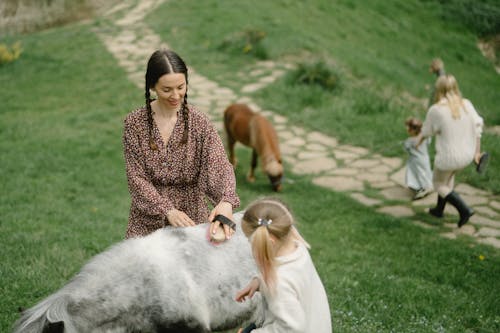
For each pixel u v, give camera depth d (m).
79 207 6.36
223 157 2.86
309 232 5.99
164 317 2.38
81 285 2.32
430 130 6.06
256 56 13.90
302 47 14.48
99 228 5.63
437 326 4.04
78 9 19.62
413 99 13.62
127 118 2.79
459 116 5.83
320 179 7.88
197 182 2.94
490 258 5.43
